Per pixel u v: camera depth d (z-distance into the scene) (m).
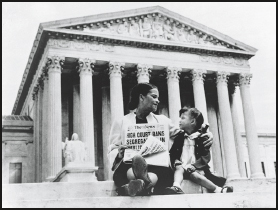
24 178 55.59
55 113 43.12
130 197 5.04
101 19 47.81
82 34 46.12
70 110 52.12
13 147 56.50
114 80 47.16
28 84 60.38
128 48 49.16
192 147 6.48
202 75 52.69
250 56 56.53
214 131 58.22
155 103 6.11
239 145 57.12
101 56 47.09
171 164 6.28
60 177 23.08
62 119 51.22
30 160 56.62
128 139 5.90
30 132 57.72
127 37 48.62
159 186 5.71
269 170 71.19
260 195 5.60
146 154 5.70
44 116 47.00
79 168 20.80
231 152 51.34
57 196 6.94
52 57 44.41
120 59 48.00
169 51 51.47
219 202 5.38
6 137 56.56
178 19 52.94
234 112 58.41
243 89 55.31
